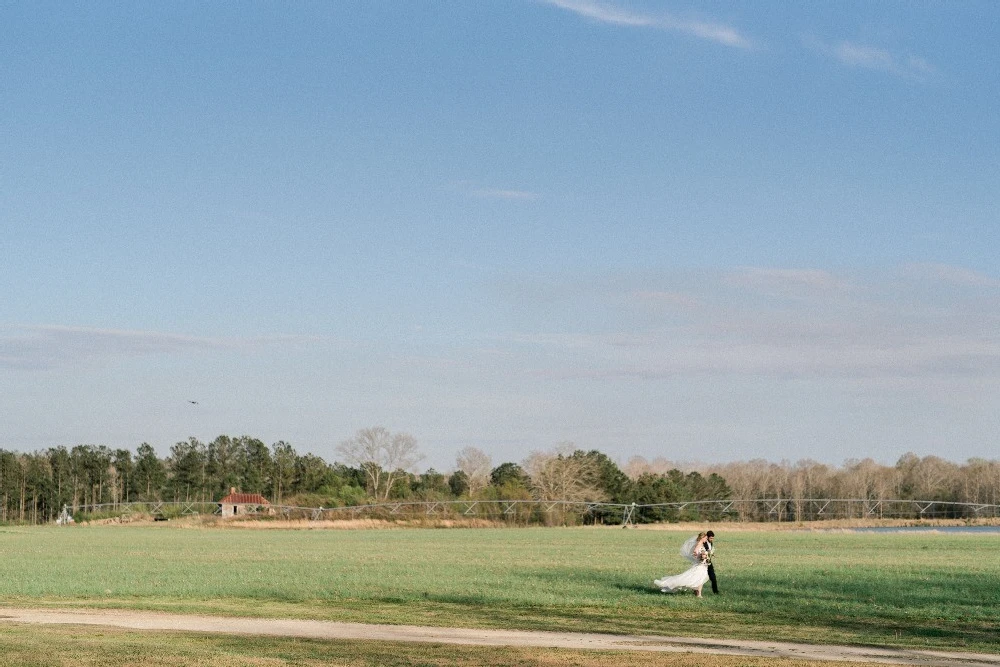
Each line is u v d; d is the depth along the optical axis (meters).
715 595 35.16
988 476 192.38
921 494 192.88
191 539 91.44
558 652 22.20
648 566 50.44
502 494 152.75
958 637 25.41
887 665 20.81
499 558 58.25
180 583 40.12
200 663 20.52
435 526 139.25
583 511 155.12
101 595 36.09
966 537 94.81
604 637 25.03
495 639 24.56
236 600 34.22
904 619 29.05
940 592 36.12
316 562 54.25
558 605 32.44
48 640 23.75
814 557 59.25
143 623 27.86
